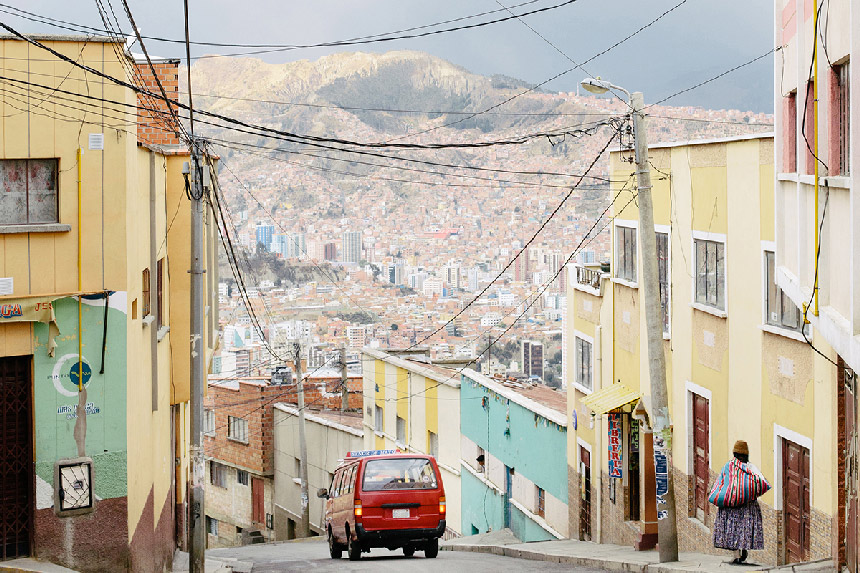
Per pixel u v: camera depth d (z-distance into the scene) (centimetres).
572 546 3172
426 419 5184
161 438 2577
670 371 2794
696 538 2555
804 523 2044
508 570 2378
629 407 3003
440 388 5009
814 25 1527
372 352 5869
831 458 1856
